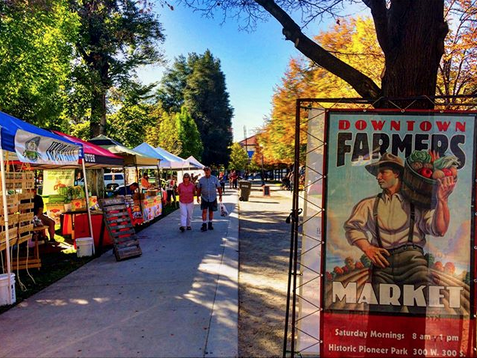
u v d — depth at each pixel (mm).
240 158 68750
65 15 15320
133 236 8094
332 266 3191
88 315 4707
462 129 3088
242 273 6727
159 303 5082
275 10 4445
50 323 4473
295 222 3340
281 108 20094
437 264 3109
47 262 7766
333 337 3178
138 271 6805
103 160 10039
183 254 8125
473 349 3064
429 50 3750
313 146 3268
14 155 6902
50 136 6996
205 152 65562
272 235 10750
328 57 4262
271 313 4801
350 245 3176
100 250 8367
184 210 11250
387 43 3928
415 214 3125
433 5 3730
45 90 14164
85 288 5852
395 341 3133
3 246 5332
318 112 3242
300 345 3299
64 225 11039
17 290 5812
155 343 3891
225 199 25219
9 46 11914
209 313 4699
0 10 11367
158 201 15141
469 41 8016
